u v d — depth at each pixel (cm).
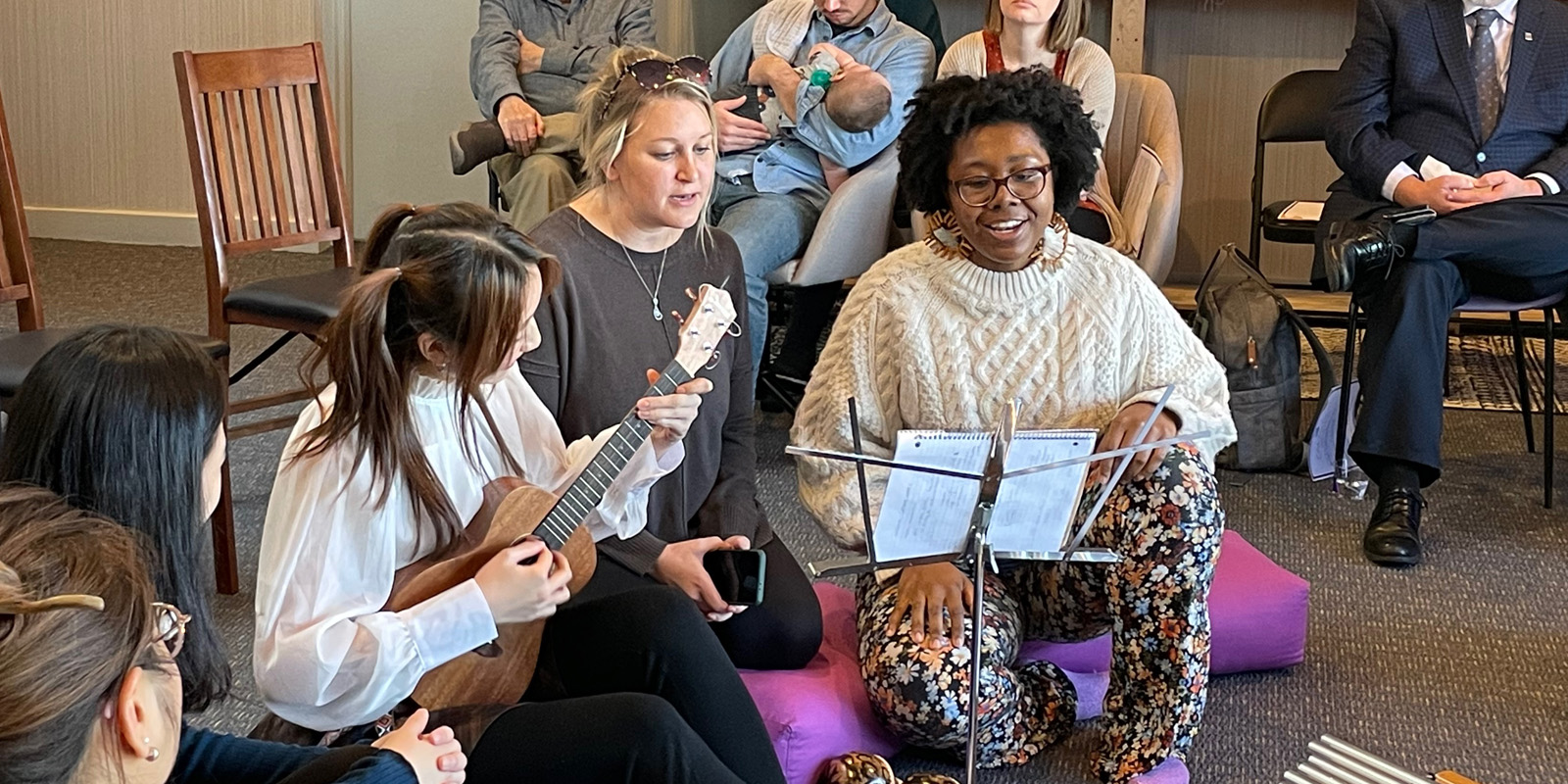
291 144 329
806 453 171
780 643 219
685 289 221
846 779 205
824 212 366
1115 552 208
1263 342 357
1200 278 502
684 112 208
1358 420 324
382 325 158
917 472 176
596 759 154
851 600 252
